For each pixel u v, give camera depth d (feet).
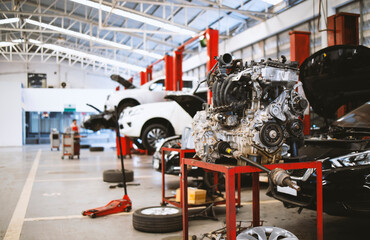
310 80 14.01
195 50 72.69
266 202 15.28
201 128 9.41
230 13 51.49
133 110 29.22
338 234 10.59
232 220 7.21
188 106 14.26
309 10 36.11
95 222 12.20
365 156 9.75
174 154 17.49
